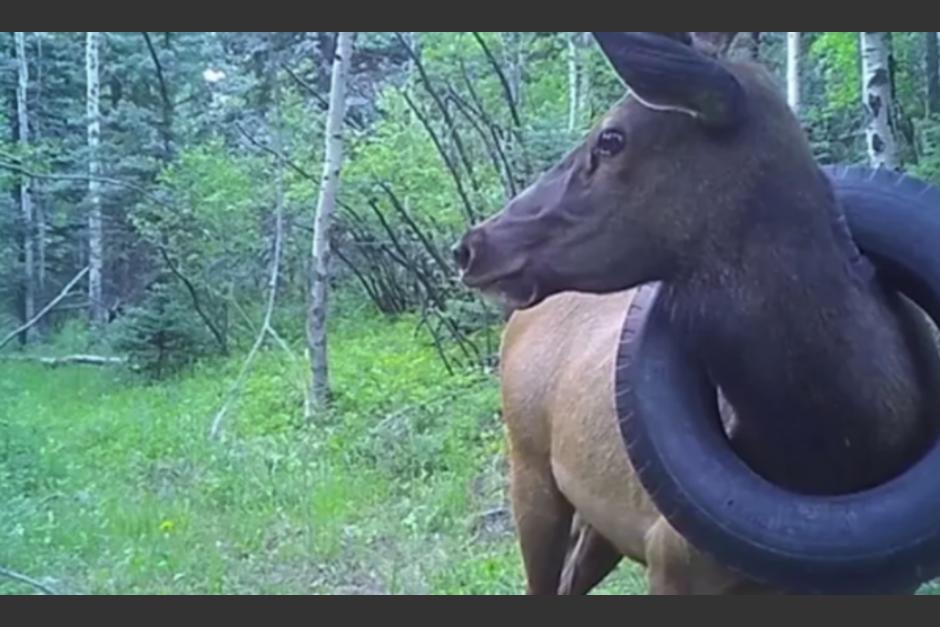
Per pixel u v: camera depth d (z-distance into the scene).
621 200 1.62
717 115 1.56
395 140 7.77
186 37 10.89
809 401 1.59
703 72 1.54
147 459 5.06
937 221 1.69
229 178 8.84
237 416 5.84
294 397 6.06
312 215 8.67
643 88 1.55
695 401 1.65
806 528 1.57
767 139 1.58
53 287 11.32
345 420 5.32
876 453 1.60
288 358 7.16
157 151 10.57
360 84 10.72
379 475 4.41
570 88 8.31
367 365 6.27
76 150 10.89
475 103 7.47
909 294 1.70
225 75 10.84
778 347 1.58
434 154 7.59
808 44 7.18
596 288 1.66
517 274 1.68
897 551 1.56
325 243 5.82
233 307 8.59
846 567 1.56
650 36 1.54
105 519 3.97
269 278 8.84
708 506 1.61
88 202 10.31
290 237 8.75
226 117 10.62
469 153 7.54
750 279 1.58
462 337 6.14
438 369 5.93
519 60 8.57
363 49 10.85
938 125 5.65
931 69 7.24
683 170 1.59
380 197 7.62
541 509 2.41
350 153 8.72
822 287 1.57
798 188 1.58
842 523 1.57
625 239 1.62
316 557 3.55
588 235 1.64
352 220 7.81
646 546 1.93
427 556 3.50
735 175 1.58
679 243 1.60
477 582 3.20
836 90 6.74
